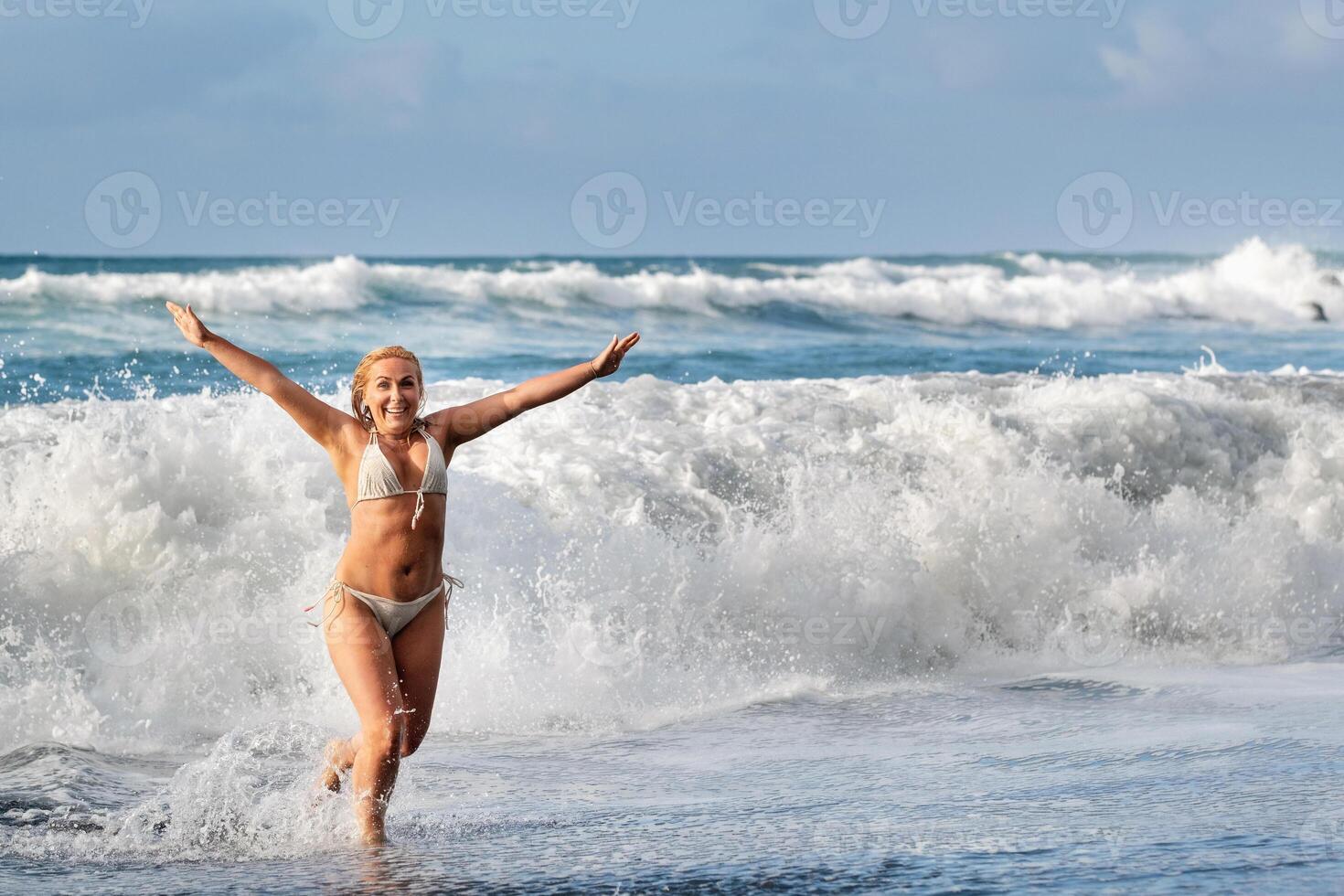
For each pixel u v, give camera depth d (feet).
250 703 61.82
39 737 55.88
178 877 34.04
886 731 55.83
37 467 68.90
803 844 35.50
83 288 242.78
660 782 46.60
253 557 67.26
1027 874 31.63
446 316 271.69
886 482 84.89
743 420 94.02
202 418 77.15
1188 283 351.67
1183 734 50.83
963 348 262.88
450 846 36.94
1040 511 82.48
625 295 291.99
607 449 83.25
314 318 259.60
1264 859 32.37
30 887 33.09
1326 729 51.29
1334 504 97.35
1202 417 103.96
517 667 64.03
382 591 38.73
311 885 33.01
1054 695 63.21
